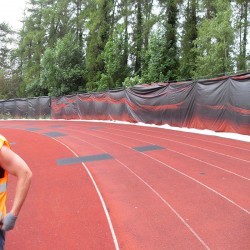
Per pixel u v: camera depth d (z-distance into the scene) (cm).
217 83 1365
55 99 3166
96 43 3198
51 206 605
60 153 1173
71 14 4175
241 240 427
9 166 236
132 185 709
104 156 1055
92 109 2605
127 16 3238
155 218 519
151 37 2598
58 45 3578
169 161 914
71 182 767
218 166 821
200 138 1280
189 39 2511
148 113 1923
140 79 2612
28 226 515
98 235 470
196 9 2569
